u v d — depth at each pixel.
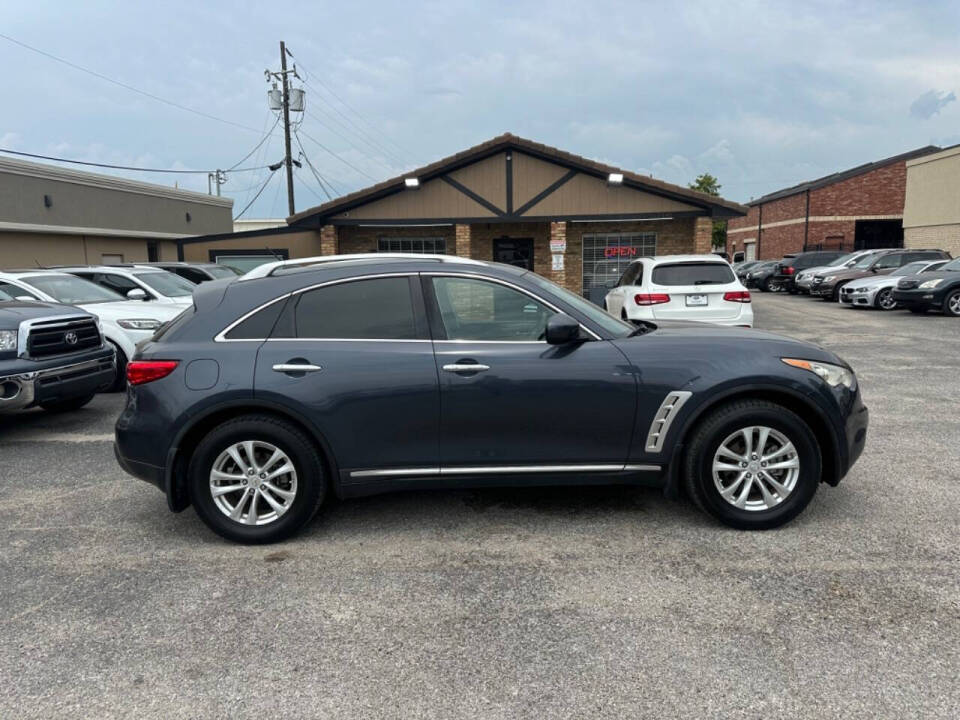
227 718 2.38
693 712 2.36
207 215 28.33
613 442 3.79
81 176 21.25
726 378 3.71
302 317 3.83
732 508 3.80
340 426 3.69
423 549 3.71
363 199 16.02
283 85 29.62
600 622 2.94
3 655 2.78
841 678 2.52
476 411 3.71
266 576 3.43
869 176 37.88
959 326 13.88
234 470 3.79
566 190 15.82
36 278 8.80
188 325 3.84
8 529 4.09
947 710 2.34
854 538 3.71
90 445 6.01
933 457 5.12
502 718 2.35
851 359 9.87
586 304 4.26
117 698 2.50
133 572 3.50
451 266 3.94
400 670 2.64
